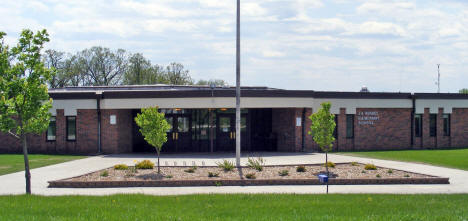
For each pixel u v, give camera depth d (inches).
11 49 531.2
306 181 647.1
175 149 1142.3
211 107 1017.5
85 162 898.1
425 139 1256.2
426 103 1250.6
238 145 786.2
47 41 546.0
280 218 384.2
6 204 453.4
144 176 685.3
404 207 442.3
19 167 826.2
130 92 1040.2
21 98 538.3
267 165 799.7
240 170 749.9
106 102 1050.7
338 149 1163.3
